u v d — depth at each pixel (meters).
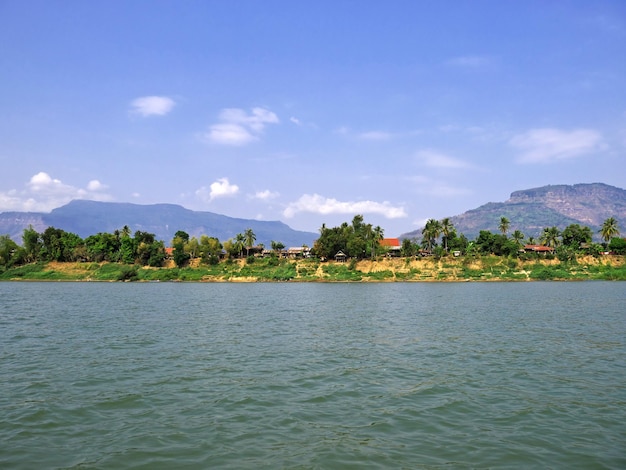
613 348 40.72
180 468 17.22
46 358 36.19
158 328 53.66
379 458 18.11
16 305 83.81
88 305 84.56
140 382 29.00
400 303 89.75
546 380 29.73
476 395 26.38
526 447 19.16
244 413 23.19
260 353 38.53
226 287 156.38
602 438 20.12
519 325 56.34
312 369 32.69
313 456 18.25
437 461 17.84
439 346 41.88
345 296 110.44
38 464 17.47
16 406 24.16
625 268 194.38
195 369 32.59
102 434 20.44
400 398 25.80
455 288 141.00
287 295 115.00
